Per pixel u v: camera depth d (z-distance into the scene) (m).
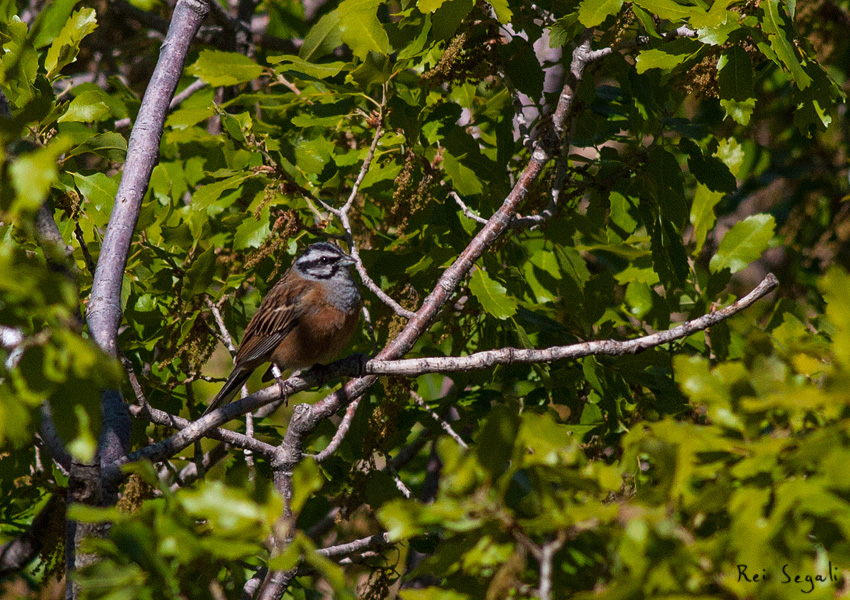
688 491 4.99
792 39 8.90
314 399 12.04
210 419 7.83
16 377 4.30
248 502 4.74
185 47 8.96
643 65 8.95
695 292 11.95
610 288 11.10
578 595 4.46
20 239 7.86
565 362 10.98
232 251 11.77
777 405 4.63
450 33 9.08
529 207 10.69
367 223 12.89
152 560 4.55
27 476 10.50
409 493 10.04
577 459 5.21
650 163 10.43
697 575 4.42
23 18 15.42
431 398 14.34
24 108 8.59
